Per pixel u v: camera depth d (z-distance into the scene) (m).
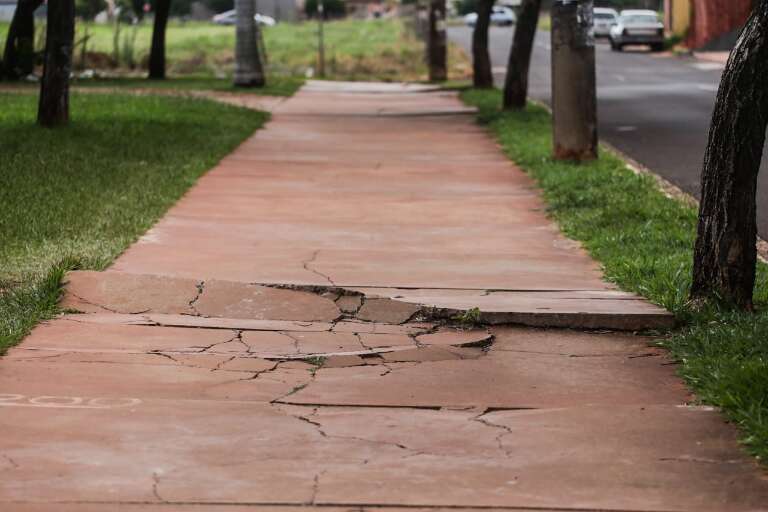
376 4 123.44
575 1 17.64
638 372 7.62
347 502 5.19
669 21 70.94
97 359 7.62
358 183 16.55
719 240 8.84
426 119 27.41
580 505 5.18
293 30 76.12
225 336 8.42
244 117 25.44
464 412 6.62
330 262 10.91
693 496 5.28
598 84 39.50
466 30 90.62
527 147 19.89
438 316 9.05
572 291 9.80
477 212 14.05
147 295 9.34
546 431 6.18
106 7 76.25
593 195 14.38
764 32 8.55
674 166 18.55
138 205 13.49
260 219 13.35
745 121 8.68
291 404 6.75
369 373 7.55
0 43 48.16
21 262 10.33
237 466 5.62
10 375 7.16
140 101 27.31
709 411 6.48
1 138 18.45
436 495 5.28
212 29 75.62
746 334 7.84
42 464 5.59
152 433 6.07
